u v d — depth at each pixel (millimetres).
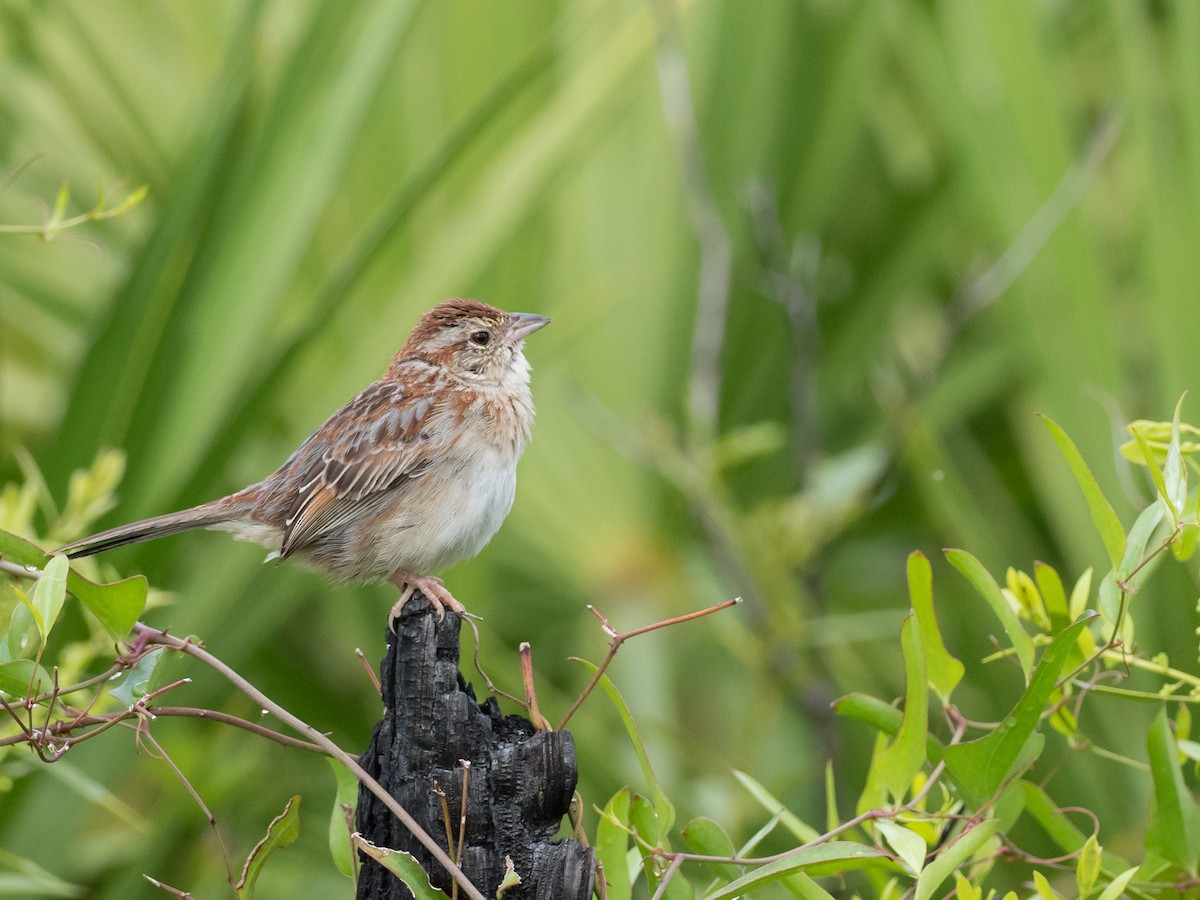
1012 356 11844
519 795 5461
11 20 11523
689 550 11242
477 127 9273
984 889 8891
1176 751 5863
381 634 11172
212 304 9094
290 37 10328
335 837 6172
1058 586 6168
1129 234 11922
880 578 12391
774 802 6125
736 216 12172
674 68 10852
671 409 11930
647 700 10633
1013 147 11320
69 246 11328
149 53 11773
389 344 9852
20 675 5633
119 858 10688
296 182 9211
